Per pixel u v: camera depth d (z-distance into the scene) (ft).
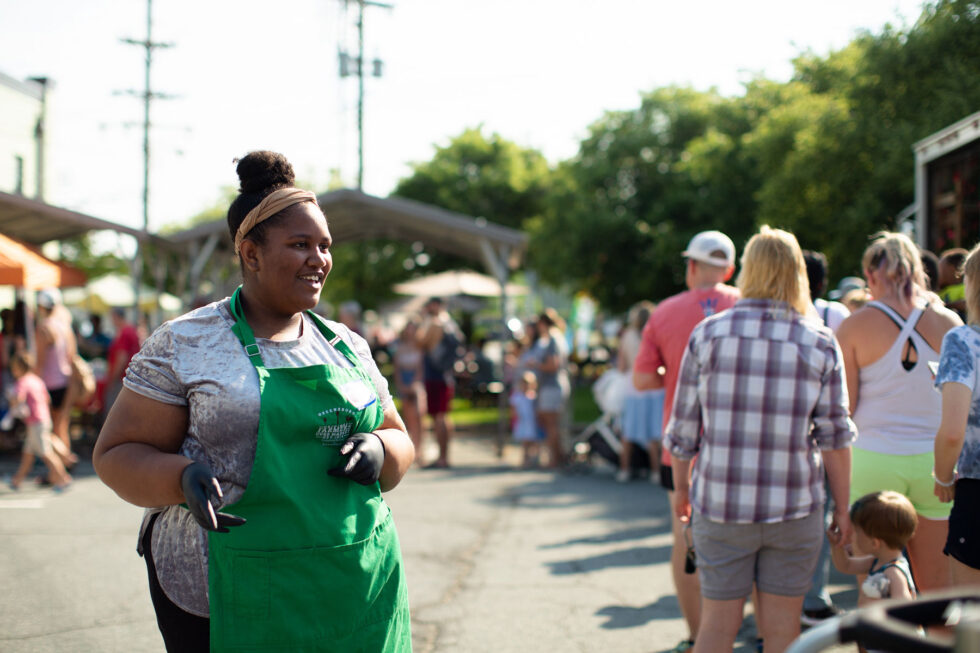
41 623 15.43
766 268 10.16
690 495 10.46
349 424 7.02
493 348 115.55
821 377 9.96
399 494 30.25
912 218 37.22
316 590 6.69
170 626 6.91
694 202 82.17
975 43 42.47
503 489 31.30
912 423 12.16
